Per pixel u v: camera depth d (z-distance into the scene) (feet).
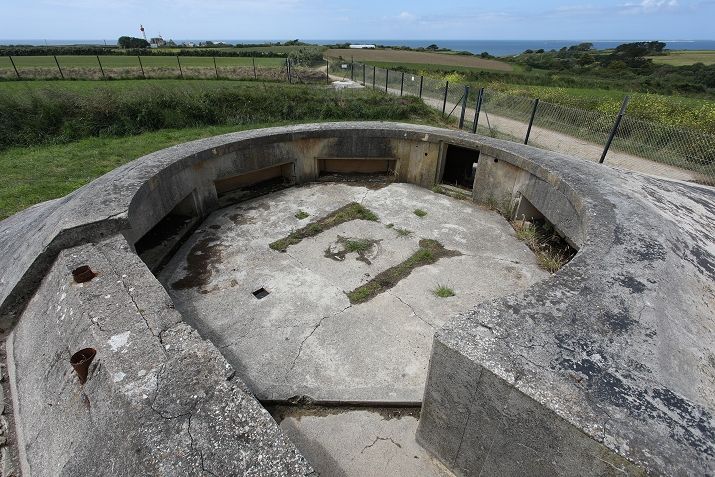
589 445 5.41
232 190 22.26
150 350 7.68
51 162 25.66
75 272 9.76
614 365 6.54
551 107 37.19
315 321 12.65
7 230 15.16
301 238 17.67
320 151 23.59
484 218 19.93
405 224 19.03
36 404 8.29
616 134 30.37
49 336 9.17
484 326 7.30
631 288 8.56
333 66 95.81
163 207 15.98
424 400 8.04
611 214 12.35
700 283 9.47
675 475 4.87
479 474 7.57
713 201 15.62
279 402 10.07
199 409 6.51
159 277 14.84
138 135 33.14
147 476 5.59
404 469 8.47
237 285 14.39
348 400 10.02
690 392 6.25
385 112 40.42
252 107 38.78
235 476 5.59
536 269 15.69
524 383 6.10
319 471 8.52
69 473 6.55
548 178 16.58
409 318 12.84
